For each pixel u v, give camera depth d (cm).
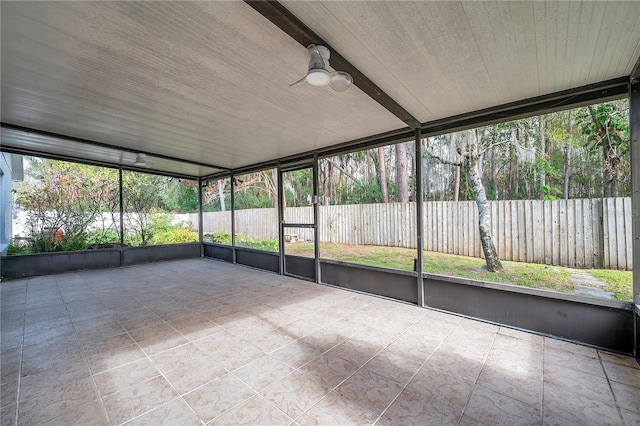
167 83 255
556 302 262
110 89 267
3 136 415
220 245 748
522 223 429
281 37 189
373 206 619
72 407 169
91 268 622
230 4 157
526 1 149
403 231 580
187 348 246
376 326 294
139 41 193
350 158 896
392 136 395
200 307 359
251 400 176
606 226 360
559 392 181
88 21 171
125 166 661
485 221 465
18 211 584
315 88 265
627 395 177
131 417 161
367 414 163
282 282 496
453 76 235
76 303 377
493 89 259
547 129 529
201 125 370
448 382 194
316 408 168
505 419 158
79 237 640
